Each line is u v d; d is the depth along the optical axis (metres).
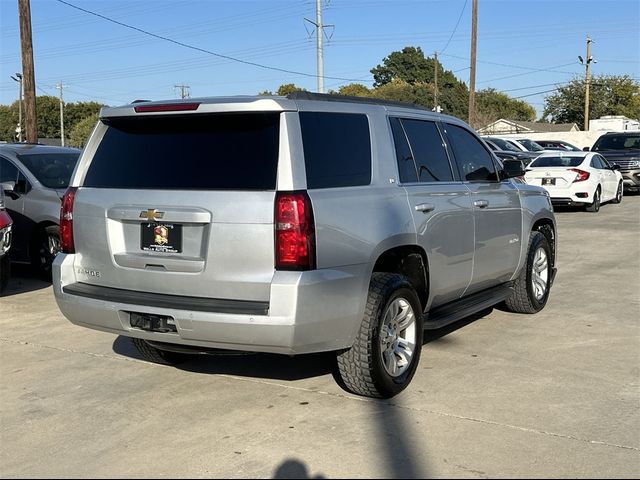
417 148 5.61
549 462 3.96
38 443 4.37
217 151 4.57
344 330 4.56
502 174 6.80
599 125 52.81
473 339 6.50
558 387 5.18
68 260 5.05
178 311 4.42
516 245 6.91
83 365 5.91
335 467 3.93
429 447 4.17
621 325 6.97
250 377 5.53
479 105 94.44
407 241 5.10
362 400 4.97
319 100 4.78
